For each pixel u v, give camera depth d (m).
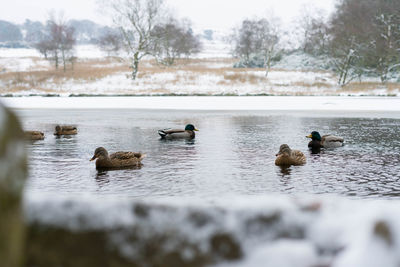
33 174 10.13
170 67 79.94
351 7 72.56
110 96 54.50
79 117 27.38
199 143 15.69
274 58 87.75
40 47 99.25
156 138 17.17
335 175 9.99
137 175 10.01
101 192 8.35
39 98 49.06
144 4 69.50
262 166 11.16
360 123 23.17
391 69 71.00
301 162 11.52
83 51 137.88
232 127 21.14
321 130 19.78
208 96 53.91
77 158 12.45
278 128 20.66
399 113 30.19
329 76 71.75
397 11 68.69
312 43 85.31
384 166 11.15
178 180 9.45
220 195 8.01
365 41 67.94
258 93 60.25
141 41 68.81
